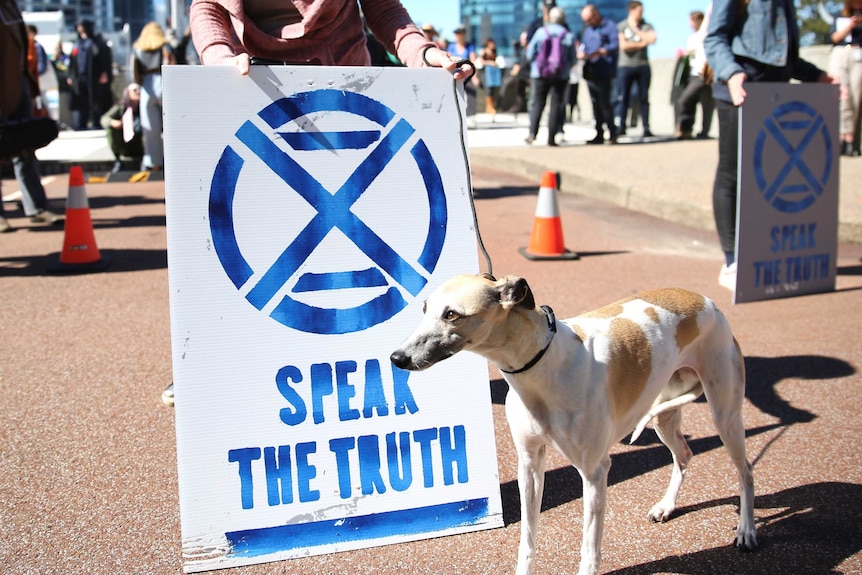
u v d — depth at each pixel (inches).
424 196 132.8
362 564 119.8
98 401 175.6
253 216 125.5
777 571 117.4
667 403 127.6
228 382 122.7
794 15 244.7
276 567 119.3
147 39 500.1
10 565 118.6
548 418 107.2
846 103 475.5
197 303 122.6
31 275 279.3
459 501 128.3
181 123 123.2
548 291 253.1
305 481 123.5
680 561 120.5
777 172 237.3
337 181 129.1
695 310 124.1
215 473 120.5
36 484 141.4
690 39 606.5
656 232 346.0
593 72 585.9
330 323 127.7
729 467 148.5
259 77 126.2
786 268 244.1
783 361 196.4
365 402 127.5
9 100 291.6
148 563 119.9
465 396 131.2
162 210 404.8
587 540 109.1
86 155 600.1
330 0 136.7
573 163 493.7
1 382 185.8
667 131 792.3
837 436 158.1
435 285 132.3
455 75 134.6
